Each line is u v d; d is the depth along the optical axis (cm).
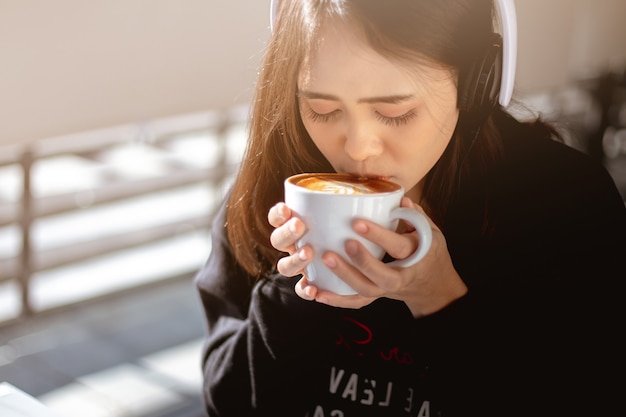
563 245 106
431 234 87
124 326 331
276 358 113
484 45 91
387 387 110
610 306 104
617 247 105
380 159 91
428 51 85
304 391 114
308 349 113
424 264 93
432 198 107
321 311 111
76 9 259
